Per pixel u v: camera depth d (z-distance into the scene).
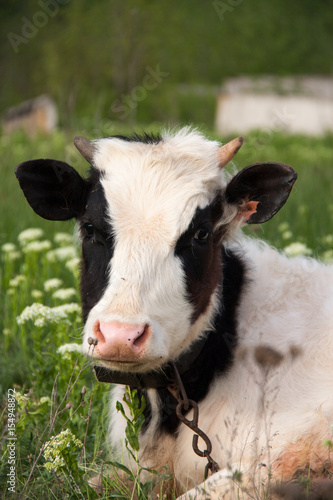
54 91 31.06
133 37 30.55
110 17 33.78
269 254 3.97
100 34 32.94
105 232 3.19
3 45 36.00
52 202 3.56
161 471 3.51
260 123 32.19
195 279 3.22
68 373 3.88
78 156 7.75
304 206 7.59
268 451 3.01
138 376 3.34
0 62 35.78
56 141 13.91
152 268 3.07
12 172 9.70
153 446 3.51
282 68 45.84
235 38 45.31
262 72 45.16
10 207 8.08
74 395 3.82
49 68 32.25
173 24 41.41
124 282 3.01
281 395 3.37
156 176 3.30
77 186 3.47
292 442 3.18
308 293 3.78
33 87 34.28
